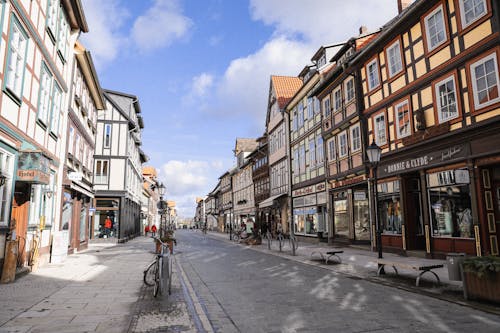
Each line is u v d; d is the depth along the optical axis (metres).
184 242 31.06
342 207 21.67
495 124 11.34
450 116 13.22
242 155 49.47
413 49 15.30
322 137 23.78
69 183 16.30
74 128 17.50
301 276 10.83
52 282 9.46
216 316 6.26
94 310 6.48
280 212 33.03
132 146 36.41
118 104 33.88
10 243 9.48
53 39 13.21
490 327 5.45
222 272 11.82
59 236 14.00
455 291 8.12
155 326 5.49
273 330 5.45
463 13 12.78
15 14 9.71
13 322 5.66
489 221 11.69
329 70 23.27
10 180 9.80
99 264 13.54
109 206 31.44
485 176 11.97
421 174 14.55
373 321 5.84
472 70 12.30
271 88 36.22
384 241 17.27
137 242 31.67
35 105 11.53
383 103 17.17
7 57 9.23
